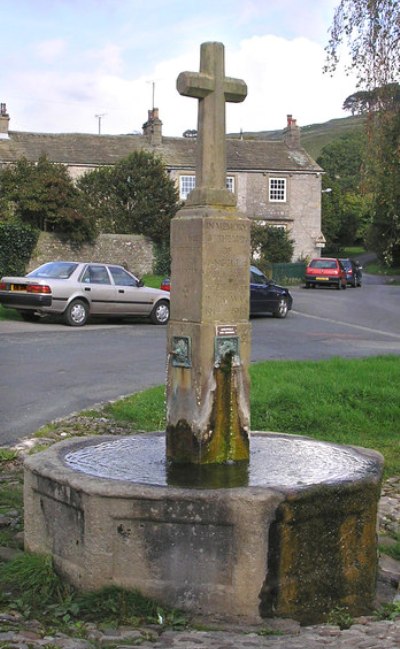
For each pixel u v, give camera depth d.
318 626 4.50
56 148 45.62
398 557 5.87
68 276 20.28
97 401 10.83
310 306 29.80
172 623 4.39
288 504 4.55
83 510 4.68
